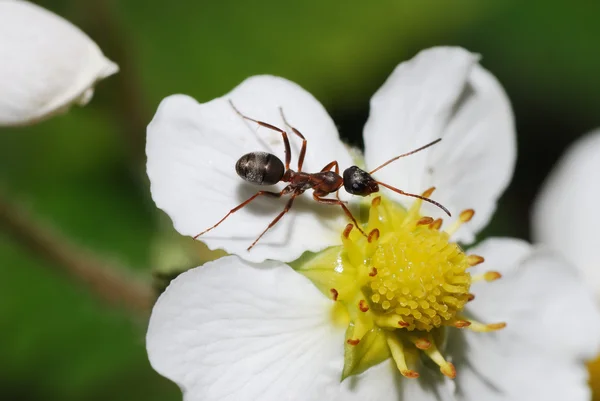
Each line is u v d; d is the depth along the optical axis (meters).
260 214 0.08
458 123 0.08
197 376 0.07
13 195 0.10
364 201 0.08
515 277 0.08
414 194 0.08
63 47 0.08
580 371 0.08
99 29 0.09
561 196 0.09
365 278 0.08
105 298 0.10
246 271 0.07
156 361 0.07
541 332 0.08
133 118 0.09
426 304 0.08
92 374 0.10
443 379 0.08
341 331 0.08
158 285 0.09
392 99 0.08
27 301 0.10
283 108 0.08
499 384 0.08
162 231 0.09
